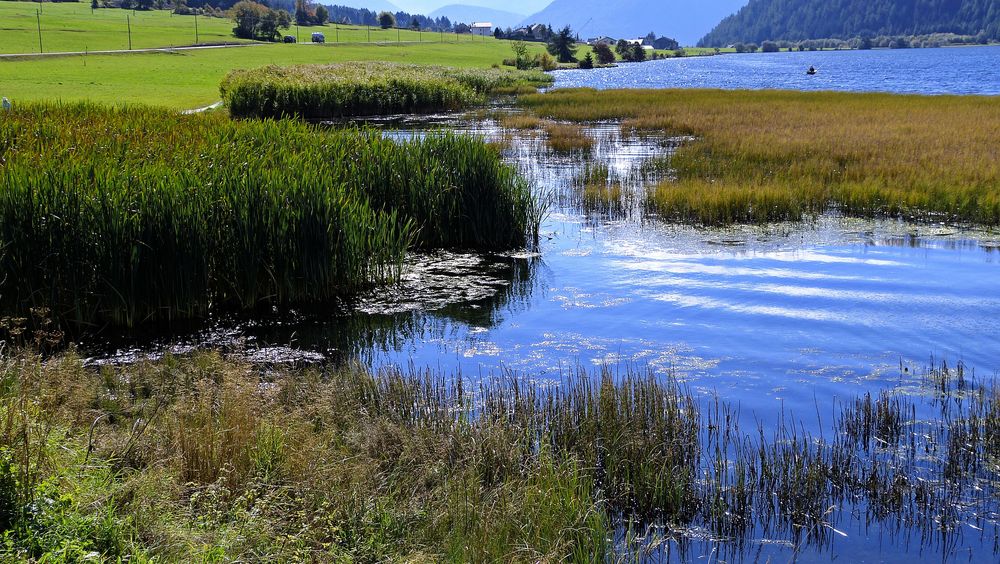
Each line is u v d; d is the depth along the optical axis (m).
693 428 7.43
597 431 7.14
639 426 7.23
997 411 7.66
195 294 11.69
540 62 128.38
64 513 4.68
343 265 13.02
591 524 5.65
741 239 16.47
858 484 6.55
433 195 16.05
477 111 48.09
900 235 16.59
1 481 4.68
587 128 37.91
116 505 5.03
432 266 14.92
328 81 47.50
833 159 24.28
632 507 6.29
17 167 12.15
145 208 11.25
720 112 41.12
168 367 8.90
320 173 14.12
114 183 11.73
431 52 133.12
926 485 6.54
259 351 10.52
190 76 65.69
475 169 16.20
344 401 7.90
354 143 18.30
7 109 24.64
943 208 18.27
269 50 112.56
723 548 5.82
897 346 10.18
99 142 17.62
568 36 153.00
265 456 6.15
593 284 13.53
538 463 6.57
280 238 12.35
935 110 38.69
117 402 7.68
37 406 6.34
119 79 59.12
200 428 6.52
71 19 146.50
